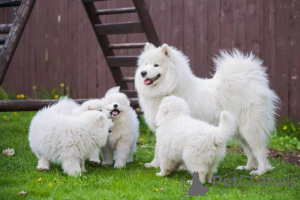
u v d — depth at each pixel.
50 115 4.48
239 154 6.20
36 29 10.50
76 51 9.84
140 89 5.07
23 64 10.84
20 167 4.86
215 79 5.20
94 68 9.56
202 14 8.09
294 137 7.07
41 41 10.45
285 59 7.38
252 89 4.99
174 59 4.95
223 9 7.88
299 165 5.54
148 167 5.06
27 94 10.83
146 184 4.17
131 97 7.39
